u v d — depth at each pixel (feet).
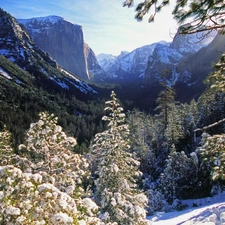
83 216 17.85
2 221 13.73
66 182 24.03
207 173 78.28
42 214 14.89
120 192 33.14
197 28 14.10
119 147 34.73
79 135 212.43
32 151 26.71
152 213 68.49
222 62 19.12
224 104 113.19
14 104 243.81
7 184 14.76
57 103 332.80
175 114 123.65
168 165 83.56
